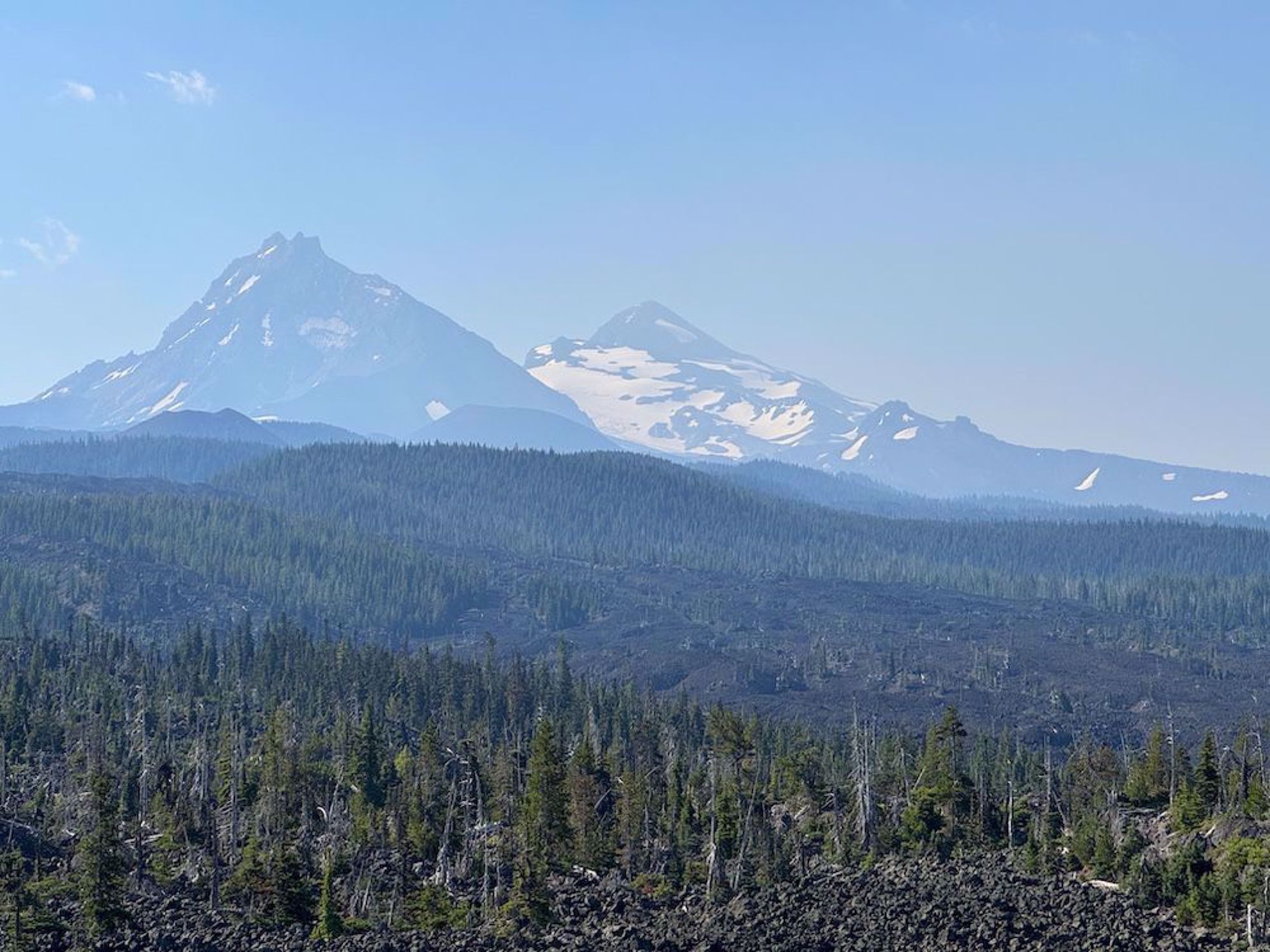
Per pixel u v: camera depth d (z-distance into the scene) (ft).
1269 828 599.57
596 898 602.44
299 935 552.82
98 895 550.77
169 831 648.79
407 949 533.14
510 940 543.80
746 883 619.67
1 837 622.95
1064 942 508.53
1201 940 511.81
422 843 651.66
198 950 529.86
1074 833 654.12
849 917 549.54
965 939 514.27
